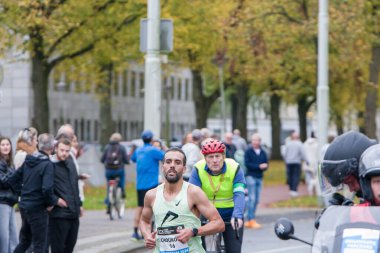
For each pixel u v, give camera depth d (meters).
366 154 14.22
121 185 43.62
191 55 73.38
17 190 24.61
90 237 35.16
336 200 15.32
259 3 58.56
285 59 62.59
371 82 60.09
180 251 16.03
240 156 39.94
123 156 43.59
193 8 62.75
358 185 15.37
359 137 15.32
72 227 24.02
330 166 15.32
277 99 115.44
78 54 60.16
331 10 56.19
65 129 28.84
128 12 58.09
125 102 153.88
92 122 143.12
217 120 174.50
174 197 16.08
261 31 59.59
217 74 79.25
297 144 59.81
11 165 25.34
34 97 59.34
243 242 34.75
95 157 65.12
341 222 13.89
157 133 36.12
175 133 172.12
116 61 65.69
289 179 60.25
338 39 56.50
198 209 16.17
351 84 72.19
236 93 109.25
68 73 67.88
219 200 21.08
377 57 60.09
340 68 64.88
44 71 60.16
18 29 55.34
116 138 43.62
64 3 55.16
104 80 70.88
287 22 58.72
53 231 23.78
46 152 23.61
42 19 53.31
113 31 58.84
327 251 13.52
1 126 120.62
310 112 136.50
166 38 36.09
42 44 57.59
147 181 33.31
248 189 40.56
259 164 40.47
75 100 138.12
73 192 23.86
